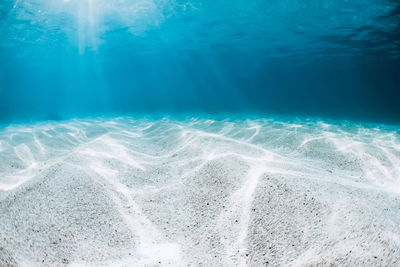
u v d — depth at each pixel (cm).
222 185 322
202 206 285
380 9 1107
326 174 360
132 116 1684
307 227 219
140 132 827
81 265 190
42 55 2611
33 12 1225
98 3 1140
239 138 668
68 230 228
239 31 1739
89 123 1138
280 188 283
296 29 1598
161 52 2834
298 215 237
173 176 378
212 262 203
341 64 3319
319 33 1638
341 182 322
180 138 605
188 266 198
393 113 2111
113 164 411
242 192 294
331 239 198
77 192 294
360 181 356
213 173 359
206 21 1472
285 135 650
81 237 222
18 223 230
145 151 529
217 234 237
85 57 3023
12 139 650
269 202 262
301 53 2545
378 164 431
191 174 372
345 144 555
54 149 557
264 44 2227
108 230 237
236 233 234
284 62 3500
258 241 219
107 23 1489
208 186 327
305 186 287
